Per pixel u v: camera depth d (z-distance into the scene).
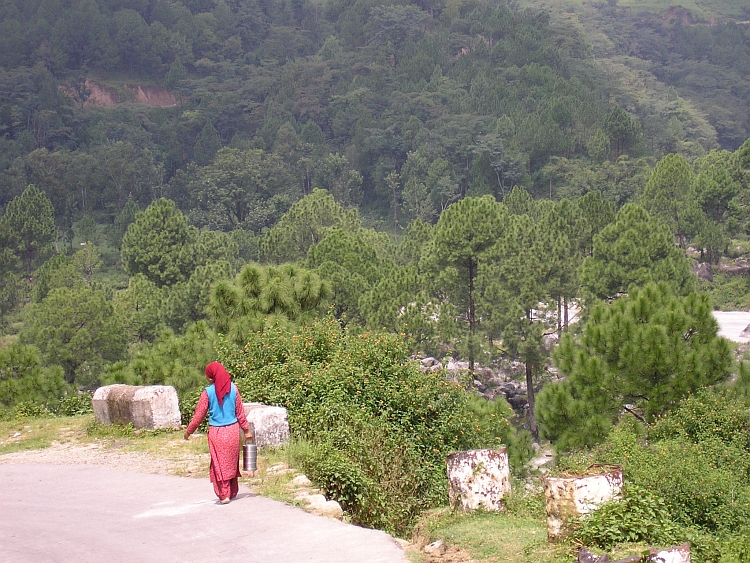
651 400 20.81
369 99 161.75
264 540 8.74
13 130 159.88
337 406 14.78
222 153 132.00
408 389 16.08
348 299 40.59
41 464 13.66
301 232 67.88
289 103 166.00
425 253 51.19
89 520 9.62
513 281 41.44
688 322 21.53
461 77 164.12
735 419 18.81
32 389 22.98
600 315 23.39
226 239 73.88
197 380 20.70
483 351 40.53
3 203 129.00
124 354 44.69
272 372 16.42
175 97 186.62
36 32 189.62
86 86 183.88
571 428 21.53
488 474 11.58
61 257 73.75
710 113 188.00
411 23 191.62
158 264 67.00
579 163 122.44
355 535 8.95
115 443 15.12
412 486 13.96
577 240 53.97
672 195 79.44
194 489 11.15
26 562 8.08
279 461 12.54
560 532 8.89
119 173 135.25
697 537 10.40
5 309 75.56
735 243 85.75
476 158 133.25
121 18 197.00
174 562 8.03
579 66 179.88
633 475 14.78
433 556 8.98
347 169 142.00
